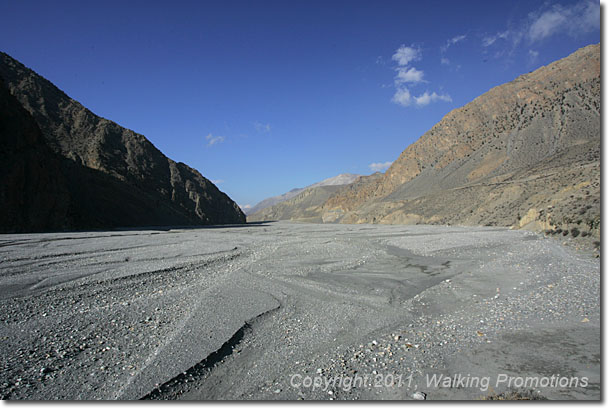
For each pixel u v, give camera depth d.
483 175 101.50
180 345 7.85
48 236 40.25
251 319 10.01
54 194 53.56
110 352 7.60
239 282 15.48
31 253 25.16
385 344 8.12
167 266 19.91
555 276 14.97
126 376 6.46
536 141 95.94
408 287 14.70
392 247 31.31
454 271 18.36
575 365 6.54
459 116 142.38
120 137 107.56
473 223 69.88
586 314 9.58
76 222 56.66
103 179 79.50
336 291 13.91
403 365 6.93
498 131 117.12
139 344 8.07
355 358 7.34
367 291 13.94
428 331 8.99
